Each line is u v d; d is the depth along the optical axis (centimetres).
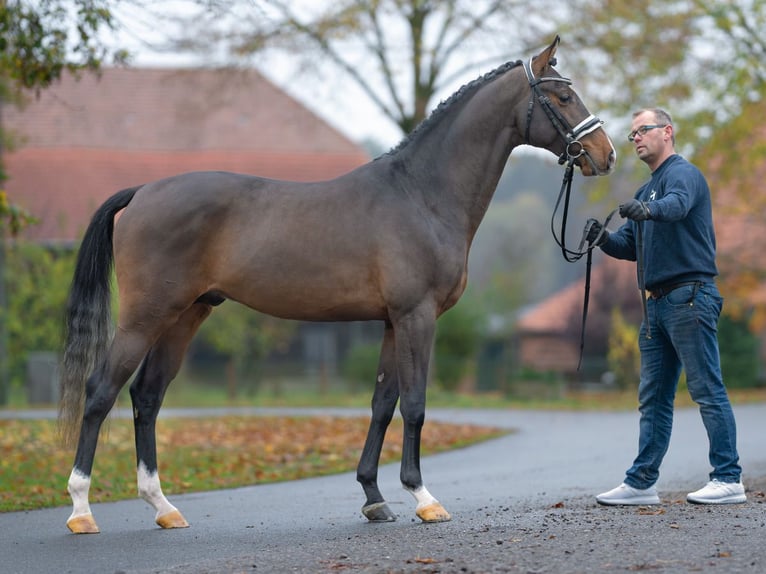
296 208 826
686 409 2383
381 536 767
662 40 2752
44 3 1318
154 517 935
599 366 4028
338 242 816
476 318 3725
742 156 3145
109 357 834
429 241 820
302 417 2181
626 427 1964
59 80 1511
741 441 1566
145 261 827
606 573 613
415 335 814
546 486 1114
